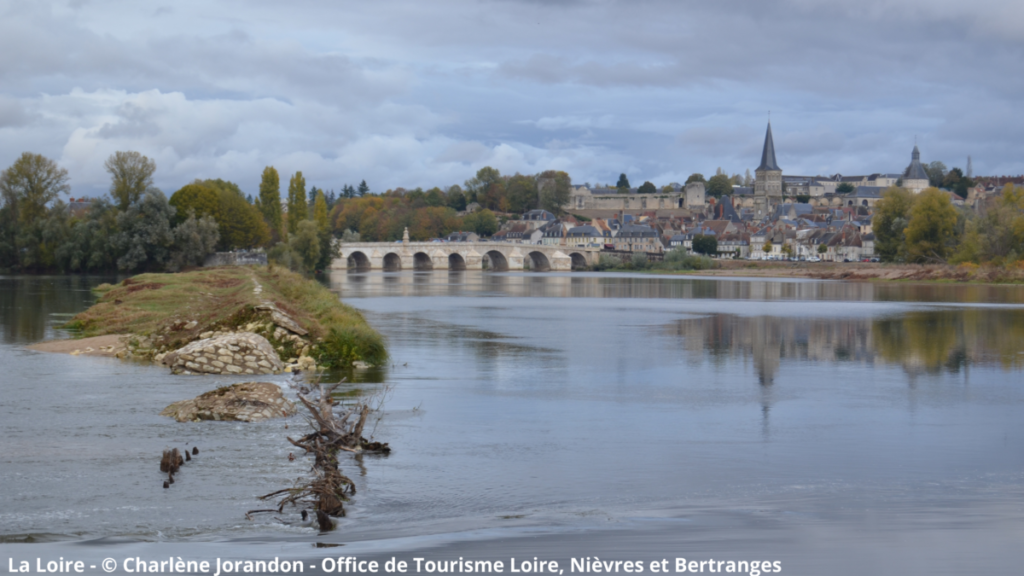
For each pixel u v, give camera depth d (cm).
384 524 1850
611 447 2622
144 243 13838
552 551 1667
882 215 18850
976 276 15600
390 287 13888
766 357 5116
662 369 4547
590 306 9831
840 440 2762
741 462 2442
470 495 2073
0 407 3078
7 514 1888
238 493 2045
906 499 2056
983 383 4091
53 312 7119
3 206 13862
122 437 2595
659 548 1686
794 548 1686
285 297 6500
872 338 6244
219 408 2884
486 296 11706
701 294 12731
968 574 1548
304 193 17862
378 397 3453
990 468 2388
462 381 3972
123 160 14112
